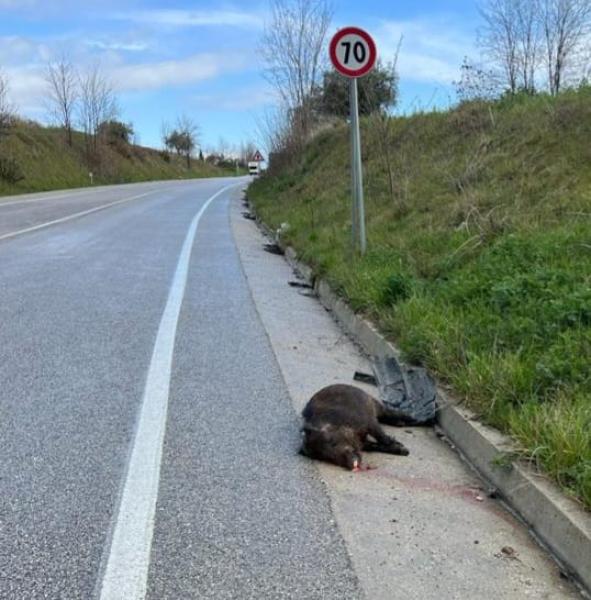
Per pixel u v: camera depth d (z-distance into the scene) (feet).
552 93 40.88
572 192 24.64
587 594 8.38
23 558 8.82
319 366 17.83
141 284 27.99
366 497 10.83
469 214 26.27
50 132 161.38
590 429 10.65
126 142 210.79
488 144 34.35
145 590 8.23
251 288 28.19
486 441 11.85
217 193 115.75
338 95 74.02
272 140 87.25
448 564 8.97
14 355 17.76
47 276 29.25
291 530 9.71
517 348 14.80
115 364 17.21
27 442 12.42
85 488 10.72
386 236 29.81
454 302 19.07
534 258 19.74
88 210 69.21
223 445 12.59
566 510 9.34
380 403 13.87
